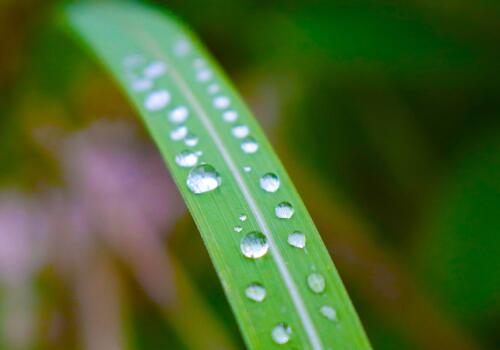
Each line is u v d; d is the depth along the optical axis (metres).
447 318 0.22
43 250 0.24
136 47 0.19
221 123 0.17
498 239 0.22
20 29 0.25
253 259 0.15
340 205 0.24
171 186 0.25
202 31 0.27
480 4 0.24
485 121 0.25
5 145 0.26
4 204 0.25
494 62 0.25
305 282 0.15
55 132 0.26
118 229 0.24
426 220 0.23
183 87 0.18
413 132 0.26
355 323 0.15
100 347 0.22
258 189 0.16
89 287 0.23
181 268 0.22
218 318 0.22
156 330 0.22
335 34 0.25
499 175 0.22
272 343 0.15
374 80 0.26
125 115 0.27
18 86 0.26
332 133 0.26
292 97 0.26
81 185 0.25
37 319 0.22
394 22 0.25
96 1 0.22
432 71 0.25
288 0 0.26
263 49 0.26
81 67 0.26
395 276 0.22
